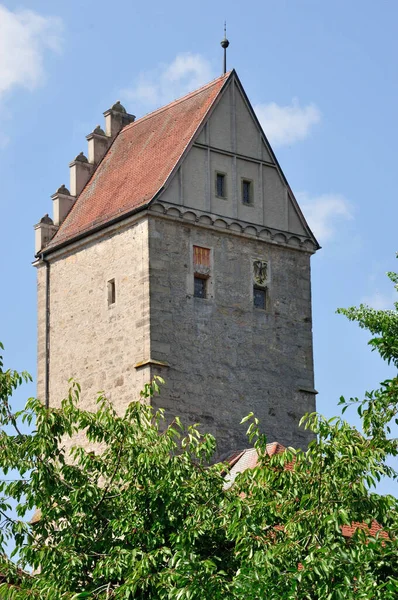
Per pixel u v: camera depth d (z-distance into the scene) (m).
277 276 65.50
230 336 63.09
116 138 70.00
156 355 60.56
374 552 33.25
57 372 65.88
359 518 34.75
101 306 63.81
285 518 35.97
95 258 64.69
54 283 67.12
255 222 65.00
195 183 63.38
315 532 34.53
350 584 32.59
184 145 63.59
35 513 58.25
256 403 63.09
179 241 62.41
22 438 40.34
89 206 67.00
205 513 38.38
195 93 66.94
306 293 66.31
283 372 64.44
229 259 63.94
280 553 34.28
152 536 39.00
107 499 40.16
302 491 35.88
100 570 37.53
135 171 65.81
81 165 68.94
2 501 39.47
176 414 60.38
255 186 65.56
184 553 36.00
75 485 40.09
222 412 61.81
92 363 63.75
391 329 49.00
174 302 61.62
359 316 49.56
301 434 64.25
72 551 38.84
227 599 34.56
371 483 34.72
